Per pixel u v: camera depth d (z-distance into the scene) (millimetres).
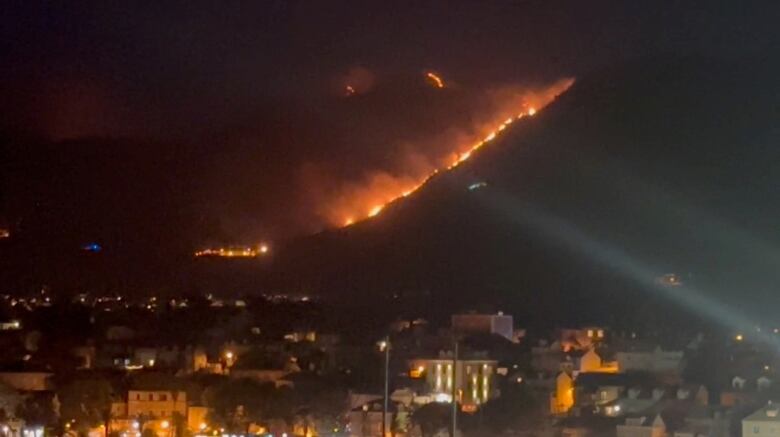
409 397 174125
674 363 197500
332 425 162500
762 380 174125
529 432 154625
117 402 167500
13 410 158625
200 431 159250
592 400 171375
